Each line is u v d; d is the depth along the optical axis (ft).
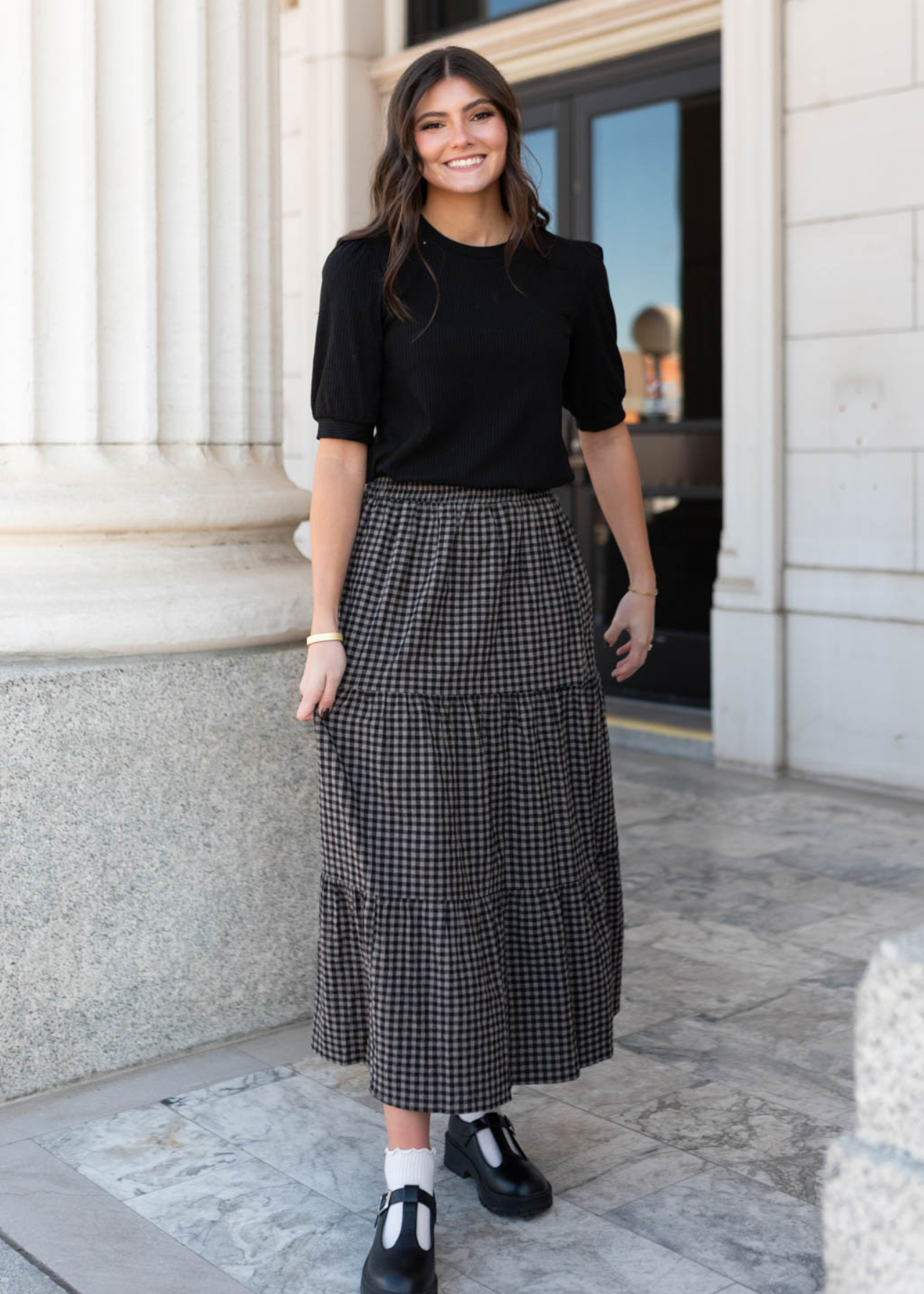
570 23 19.85
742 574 17.34
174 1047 9.25
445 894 6.74
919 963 4.40
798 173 16.46
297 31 23.63
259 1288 6.70
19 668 8.66
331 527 6.87
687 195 19.51
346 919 7.07
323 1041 7.20
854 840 14.43
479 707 6.87
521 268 6.88
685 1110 8.48
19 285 9.02
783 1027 9.71
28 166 8.94
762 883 13.02
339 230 23.29
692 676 20.17
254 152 9.84
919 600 15.81
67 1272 6.81
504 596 6.88
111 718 8.77
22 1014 8.60
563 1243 7.06
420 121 6.64
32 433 9.10
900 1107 4.49
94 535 9.21
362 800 6.82
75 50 9.01
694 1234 7.12
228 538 9.75
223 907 9.37
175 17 9.33
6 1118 8.44
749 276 16.88
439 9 22.82
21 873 8.51
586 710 7.20
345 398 6.81
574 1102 8.61
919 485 15.71
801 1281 6.68
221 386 9.77
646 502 20.54
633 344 20.47
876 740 16.35
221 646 9.33
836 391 16.35
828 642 16.71
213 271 9.65
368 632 6.81
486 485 6.84
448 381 6.72
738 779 17.22
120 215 9.25
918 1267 4.43
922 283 15.52
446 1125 8.43
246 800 9.40
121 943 8.95
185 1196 7.52
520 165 6.81
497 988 6.88
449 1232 7.18
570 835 7.10
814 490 16.69
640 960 11.05
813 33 16.14
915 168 15.43
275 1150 8.03
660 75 19.53
